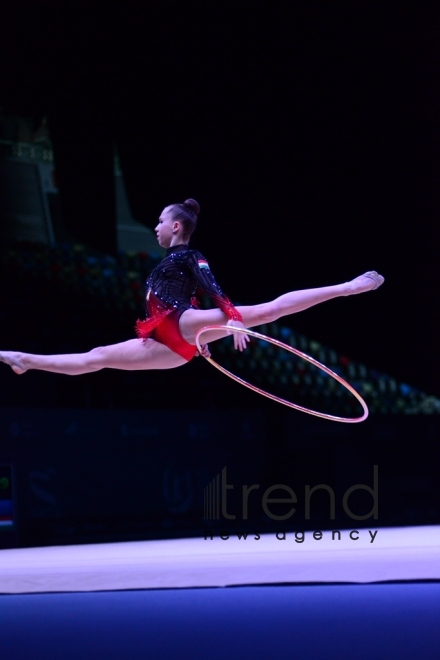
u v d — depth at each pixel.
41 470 12.12
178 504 13.09
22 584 7.38
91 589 7.42
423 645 5.28
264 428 14.09
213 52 14.66
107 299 14.79
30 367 7.06
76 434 12.49
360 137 15.47
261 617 6.23
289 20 14.79
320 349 16.38
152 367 7.05
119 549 9.75
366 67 15.24
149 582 7.46
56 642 5.64
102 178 14.55
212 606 6.67
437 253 15.88
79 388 14.38
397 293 15.95
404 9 14.95
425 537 10.04
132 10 14.07
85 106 14.25
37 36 13.76
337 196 15.59
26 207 14.06
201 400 15.55
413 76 15.37
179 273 6.86
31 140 14.01
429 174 15.68
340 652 5.21
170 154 14.85
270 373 16.09
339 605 6.58
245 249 15.55
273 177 15.38
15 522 11.55
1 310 14.06
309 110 15.24
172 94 14.64
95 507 12.45
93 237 14.62
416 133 15.52
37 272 14.27
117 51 14.20
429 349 16.05
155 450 13.05
